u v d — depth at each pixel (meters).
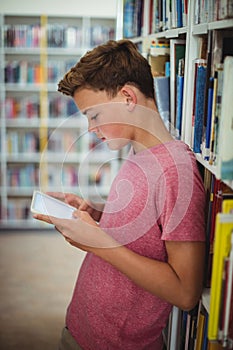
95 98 1.25
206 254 1.35
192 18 1.44
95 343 1.41
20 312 3.10
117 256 1.20
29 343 2.76
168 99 1.78
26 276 3.64
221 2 1.16
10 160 4.80
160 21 1.91
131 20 2.71
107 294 1.35
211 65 1.23
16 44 4.62
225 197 1.24
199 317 1.41
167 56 1.97
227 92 1.04
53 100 4.75
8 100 4.70
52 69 4.71
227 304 1.03
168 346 1.69
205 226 1.32
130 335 1.38
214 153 1.20
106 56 1.24
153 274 1.18
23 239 4.45
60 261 3.95
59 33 4.66
